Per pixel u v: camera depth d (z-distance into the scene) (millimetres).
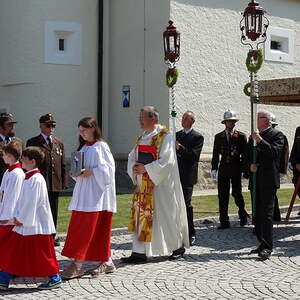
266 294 8195
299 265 9992
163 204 10312
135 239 10219
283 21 21578
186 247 10797
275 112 21438
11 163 8609
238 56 20375
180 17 18969
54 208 11516
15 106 20000
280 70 21500
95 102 20734
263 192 10602
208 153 19609
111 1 20938
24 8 19641
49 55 19812
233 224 14203
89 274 9336
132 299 7965
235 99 20328
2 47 20156
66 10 20062
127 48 20250
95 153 9227
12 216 8320
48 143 11445
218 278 9109
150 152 10133
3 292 8320
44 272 8359
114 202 9383
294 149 14453
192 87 19234
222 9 19984
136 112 19891
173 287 8586
